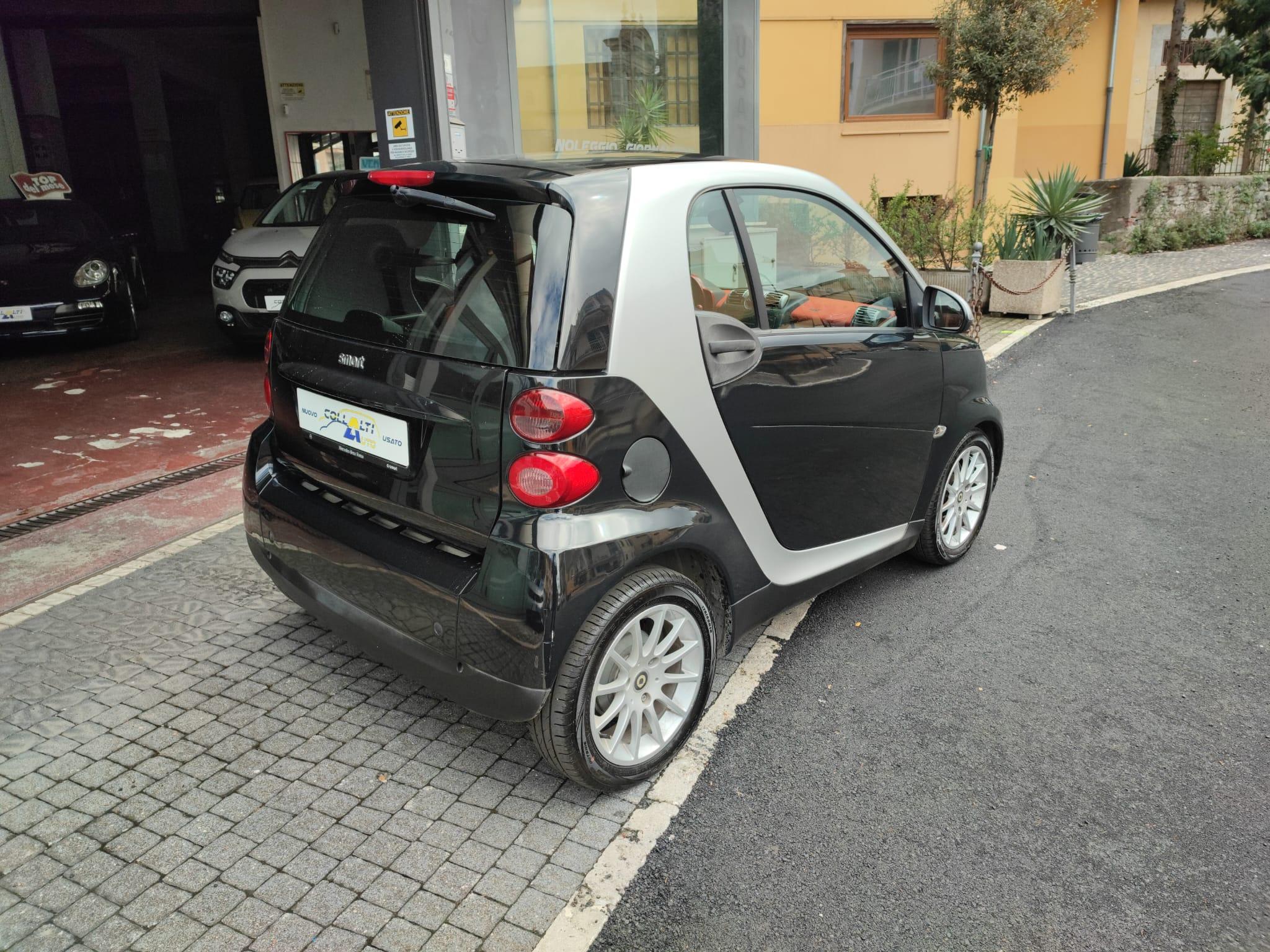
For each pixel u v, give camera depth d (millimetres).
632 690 2740
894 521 3857
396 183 2777
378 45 6582
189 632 3691
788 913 2361
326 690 3307
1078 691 3391
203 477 5594
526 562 2398
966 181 14758
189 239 23750
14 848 2514
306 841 2568
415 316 2670
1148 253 16094
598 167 2744
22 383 8062
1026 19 10477
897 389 3631
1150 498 5363
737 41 9664
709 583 3053
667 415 2664
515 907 2359
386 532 2754
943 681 3453
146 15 13781
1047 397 7602
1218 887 2459
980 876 2492
